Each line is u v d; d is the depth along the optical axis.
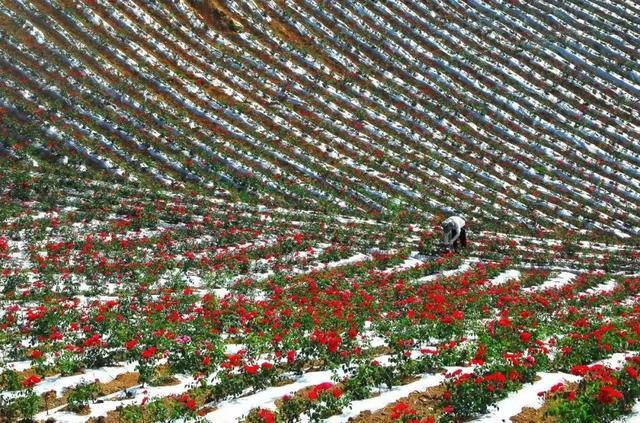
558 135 55.78
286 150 48.88
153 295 24.08
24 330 18.48
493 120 56.22
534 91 60.03
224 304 21.02
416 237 39.16
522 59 63.75
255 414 12.57
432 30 64.94
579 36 67.38
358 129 52.78
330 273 28.91
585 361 16.69
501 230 43.38
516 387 13.91
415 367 15.70
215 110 51.03
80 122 45.19
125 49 53.81
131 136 45.44
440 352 16.48
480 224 43.88
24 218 31.75
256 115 51.69
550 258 37.59
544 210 47.50
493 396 13.09
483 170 50.81
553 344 17.64
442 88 58.84
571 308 24.05
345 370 15.05
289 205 42.53
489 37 65.56
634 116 59.50
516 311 23.61
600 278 33.41
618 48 66.75
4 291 23.14
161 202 37.75
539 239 42.47
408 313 20.28
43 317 18.11
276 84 55.44
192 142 46.88
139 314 20.42
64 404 13.95
